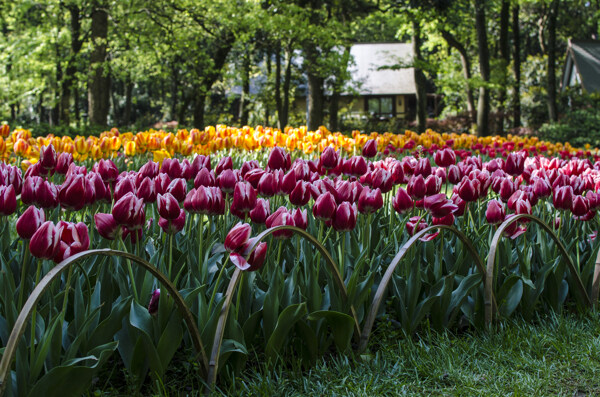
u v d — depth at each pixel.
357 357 3.40
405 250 3.46
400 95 51.94
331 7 26.94
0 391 2.09
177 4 24.06
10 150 7.05
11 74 27.84
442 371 3.31
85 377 2.51
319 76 24.55
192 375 3.14
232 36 26.27
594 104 33.06
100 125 23.02
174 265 3.56
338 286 3.46
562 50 51.91
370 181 4.42
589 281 4.41
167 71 30.41
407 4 27.12
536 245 4.46
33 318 2.53
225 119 37.78
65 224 2.65
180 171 4.29
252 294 3.39
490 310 3.77
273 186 3.76
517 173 5.06
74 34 27.45
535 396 3.08
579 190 4.65
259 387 2.98
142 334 2.84
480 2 28.39
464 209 4.24
